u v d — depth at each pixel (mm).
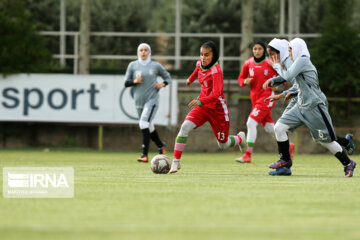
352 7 80500
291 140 76062
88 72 79375
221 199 25484
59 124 78188
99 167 44625
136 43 92188
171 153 71125
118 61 84375
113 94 72125
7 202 24375
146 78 50625
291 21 82000
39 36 78125
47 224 19750
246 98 76000
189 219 20703
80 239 17500
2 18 76375
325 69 75375
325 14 85062
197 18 93188
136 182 32375
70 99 72562
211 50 35969
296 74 34188
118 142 78125
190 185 30891
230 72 78500
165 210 22531
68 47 89000
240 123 76250
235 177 35938
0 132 77938
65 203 24188
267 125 48875
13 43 75625
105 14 94562
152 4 118188
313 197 26250
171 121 70562
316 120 34938
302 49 34594
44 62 77625
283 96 36375
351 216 21453
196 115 37281
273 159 60531
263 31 87562
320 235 18219
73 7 90625
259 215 21547
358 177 36188
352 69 75125
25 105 73000
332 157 66125
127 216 21250
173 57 83375
